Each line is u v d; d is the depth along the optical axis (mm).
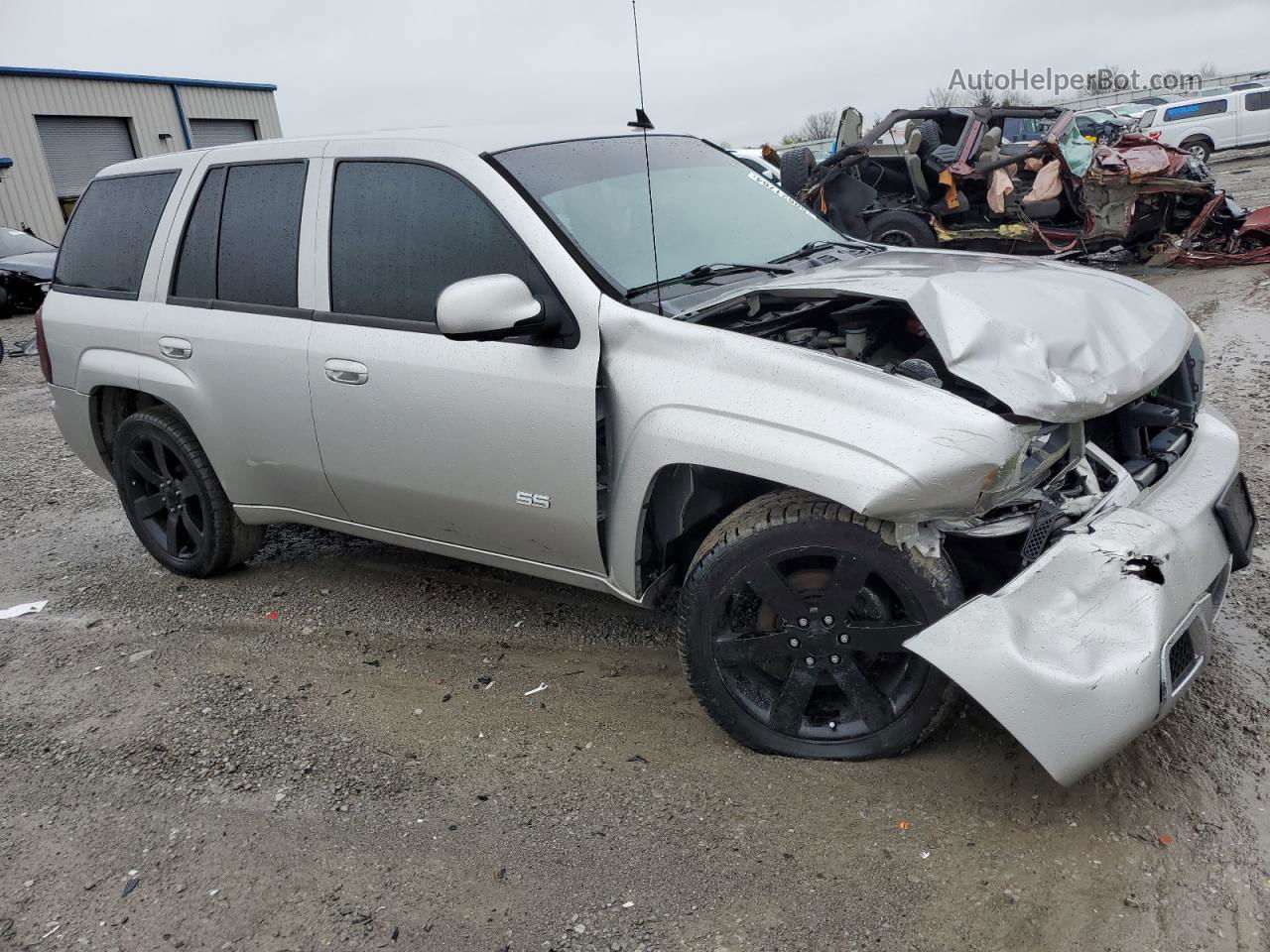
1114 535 2523
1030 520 2650
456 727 3289
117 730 3439
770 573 2773
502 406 3133
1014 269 3299
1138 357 2834
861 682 2799
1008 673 2420
